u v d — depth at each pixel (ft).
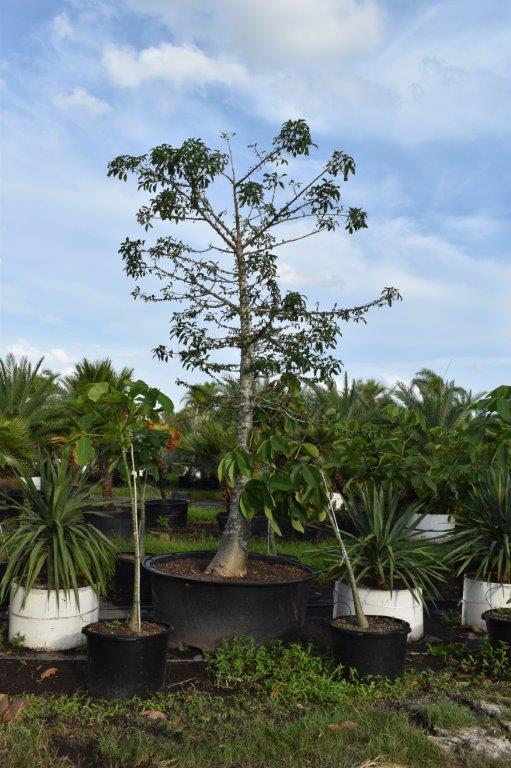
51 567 17.72
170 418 29.01
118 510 34.22
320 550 21.67
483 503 22.66
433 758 11.81
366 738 12.43
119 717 13.37
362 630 15.92
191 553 21.76
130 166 19.83
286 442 18.01
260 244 21.12
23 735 12.15
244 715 13.52
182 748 11.83
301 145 19.97
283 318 19.95
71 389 43.65
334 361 19.88
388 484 22.48
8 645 17.66
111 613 21.38
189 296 20.63
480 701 14.35
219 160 19.12
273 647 17.42
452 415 51.52
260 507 17.33
